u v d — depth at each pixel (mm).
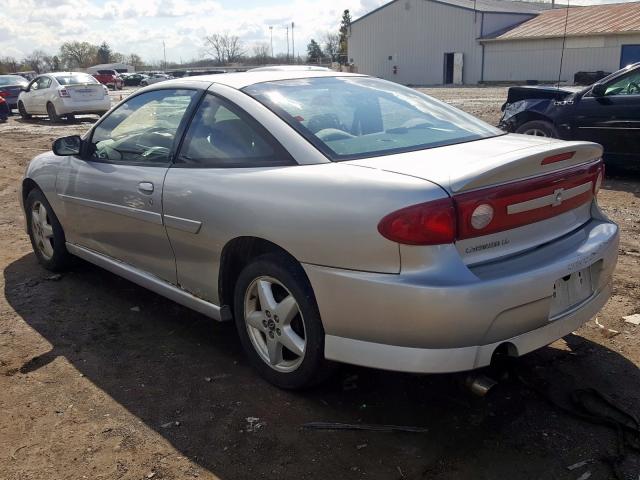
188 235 3465
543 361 3490
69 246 4855
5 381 3430
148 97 4059
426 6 45844
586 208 3291
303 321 2984
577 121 8484
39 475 2654
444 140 3277
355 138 3184
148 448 2822
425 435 2871
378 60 50344
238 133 3326
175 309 4410
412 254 2541
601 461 2654
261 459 2732
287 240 2889
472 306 2512
